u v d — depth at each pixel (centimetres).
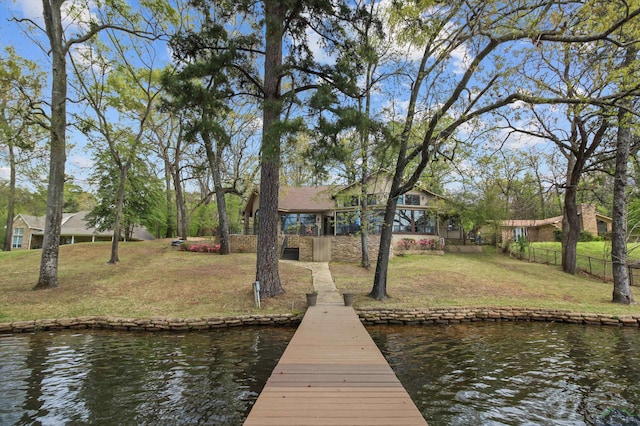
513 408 554
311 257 2277
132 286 1460
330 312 1120
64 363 750
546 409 552
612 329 1109
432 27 1020
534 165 2238
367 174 1684
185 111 1221
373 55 1177
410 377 682
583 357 814
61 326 1059
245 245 2442
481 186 2188
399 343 938
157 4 1460
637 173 1723
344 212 2653
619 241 1381
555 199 4122
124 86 1836
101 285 1451
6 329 1006
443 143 1160
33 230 4206
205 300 1309
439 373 704
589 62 1067
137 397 583
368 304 1271
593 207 3089
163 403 562
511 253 2473
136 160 2086
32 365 736
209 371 707
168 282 1528
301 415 397
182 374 689
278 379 517
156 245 2652
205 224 4581
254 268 1848
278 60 1286
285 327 1113
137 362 762
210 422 505
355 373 545
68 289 1369
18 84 1343
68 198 4822
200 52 1257
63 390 608
